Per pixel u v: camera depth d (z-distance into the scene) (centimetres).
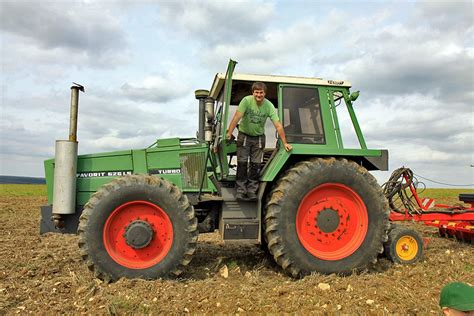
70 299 379
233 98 534
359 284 419
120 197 438
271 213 454
